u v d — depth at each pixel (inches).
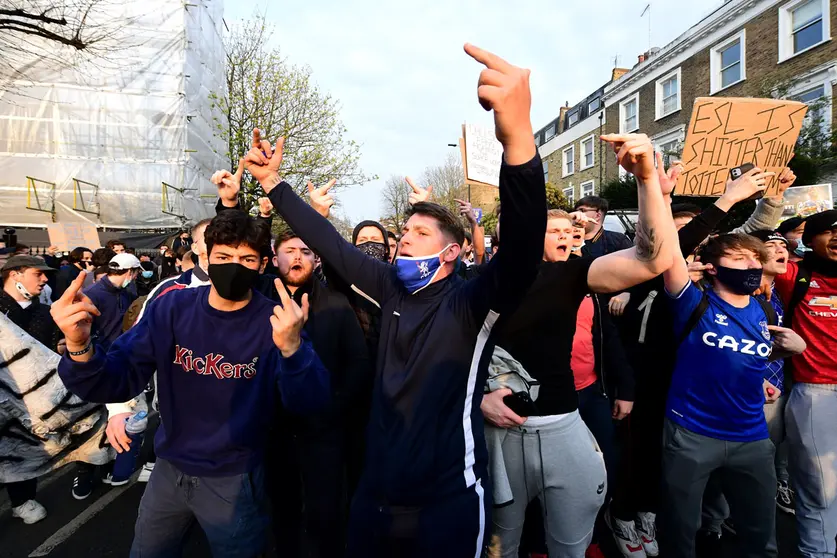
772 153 119.9
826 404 100.5
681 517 90.2
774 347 98.0
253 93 588.1
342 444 96.8
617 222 290.7
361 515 61.8
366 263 73.6
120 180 553.0
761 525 87.7
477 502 60.7
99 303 166.1
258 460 77.9
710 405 86.9
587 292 73.8
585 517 78.5
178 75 563.5
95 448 128.0
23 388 115.9
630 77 794.8
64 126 541.0
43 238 502.6
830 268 105.0
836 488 98.2
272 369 76.9
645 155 57.1
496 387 75.7
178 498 74.7
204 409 74.9
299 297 104.7
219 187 99.6
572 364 108.0
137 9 548.1
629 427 108.8
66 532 121.3
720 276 88.7
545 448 76.6
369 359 98.8
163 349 75.3
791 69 525.3
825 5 492.1
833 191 442.9
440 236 63.4
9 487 124.0
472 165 187.3
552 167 1102.4
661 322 104.0
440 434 59.0
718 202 99.7
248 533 76.5
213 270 72.0
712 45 633.6
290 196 78.2
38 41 482.9
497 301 56.1
